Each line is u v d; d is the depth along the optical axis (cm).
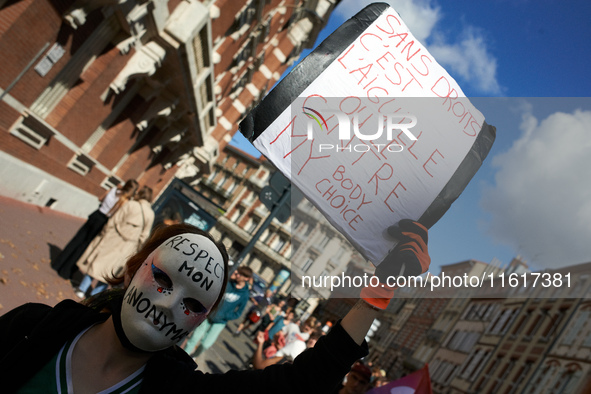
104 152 1753
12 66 935
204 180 6969
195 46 1586
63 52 1067
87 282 757
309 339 790
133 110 1739
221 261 147
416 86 212
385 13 216
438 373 4297
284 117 203
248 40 2697
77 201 1767
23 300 586
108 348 138
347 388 352
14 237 849
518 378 3105
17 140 1112
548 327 3095
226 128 3888
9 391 132
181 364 148
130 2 1120
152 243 155
